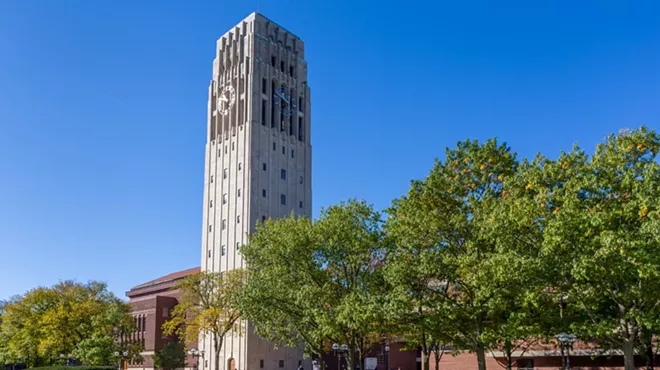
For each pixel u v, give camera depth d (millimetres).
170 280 126000
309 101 119625
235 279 81812
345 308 46188
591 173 36844
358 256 52281
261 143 107250
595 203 36250
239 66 113062
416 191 43719
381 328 46844
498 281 36781
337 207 54969
